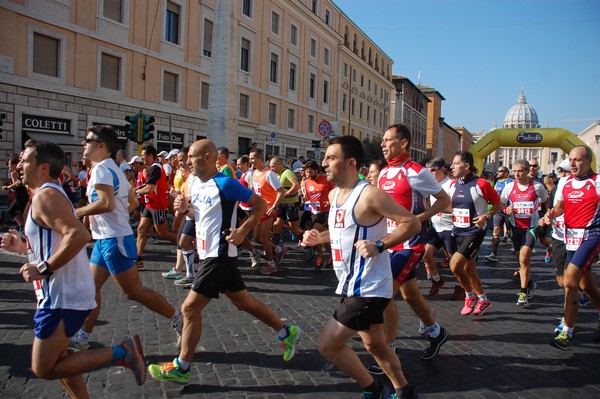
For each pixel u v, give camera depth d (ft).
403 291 14.19
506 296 23.49
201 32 83.76
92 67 64.13
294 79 116.88
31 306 18.42
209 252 12.00
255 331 16.28
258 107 102.12
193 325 11.71
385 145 14.30
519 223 25.81
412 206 14.02
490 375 13.33
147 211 25.13
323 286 23.91
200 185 12.33
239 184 12.03
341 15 144.87
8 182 52.70
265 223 25.90
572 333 16.03
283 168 33.17
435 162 21.40
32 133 57.00
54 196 8.79
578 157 15.69
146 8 72.18
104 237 13.58
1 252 29.53
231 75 50.26
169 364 11.75
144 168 32.40
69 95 61.05
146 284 22.81
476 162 64.90
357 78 159.02
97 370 12.64
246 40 97.35
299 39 117.50
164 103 76.43
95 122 64.75
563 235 17.62
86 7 62.80
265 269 26.45
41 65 58.18
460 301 22.16
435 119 301.43
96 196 13.73
